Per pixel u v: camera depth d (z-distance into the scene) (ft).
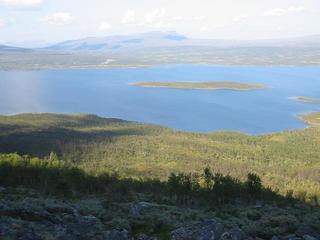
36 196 190.90
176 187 256.32
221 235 115.03
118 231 117.08
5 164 285.23
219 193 246.27
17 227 106.42
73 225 117.29
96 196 236.43
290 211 204.95
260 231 125.08
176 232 121.60
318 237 122.72
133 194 249.14
